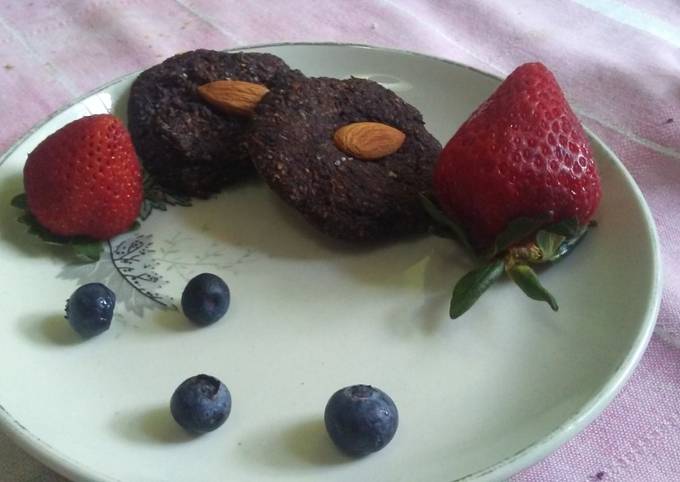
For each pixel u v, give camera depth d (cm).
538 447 20
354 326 25
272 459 21
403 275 26
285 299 26
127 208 27
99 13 39
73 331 24
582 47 37
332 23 39
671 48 38
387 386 23
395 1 41
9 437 21
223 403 22
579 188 24
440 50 38
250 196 29
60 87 35
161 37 38
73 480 20
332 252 27
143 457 21
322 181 27
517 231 24
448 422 22
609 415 24
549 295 24
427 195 27
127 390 23
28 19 39
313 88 29
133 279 26
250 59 30
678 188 31
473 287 24
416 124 29
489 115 24
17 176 28
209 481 21
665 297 26
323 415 22
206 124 29
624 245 25
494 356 24
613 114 34
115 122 26
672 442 23
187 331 25
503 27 39
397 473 21
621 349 23
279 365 24
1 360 23
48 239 26
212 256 27
